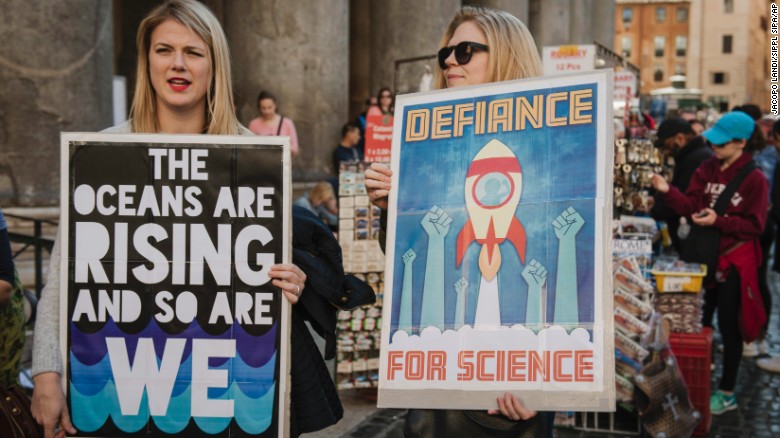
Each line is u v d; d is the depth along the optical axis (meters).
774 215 6.82
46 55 6.41
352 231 5.83
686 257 5.69
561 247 2.25
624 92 9.40
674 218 7.61
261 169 2.30
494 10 2.64
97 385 2.29
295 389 2.46
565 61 10.07
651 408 4.68
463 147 2.40
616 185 6.64
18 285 2.88
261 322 2.29
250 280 2.29
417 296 2.36
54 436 2.27
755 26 97.88
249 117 11.12
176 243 2.30
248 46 11.07
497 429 2.40
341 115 11.77
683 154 7.98
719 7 91.31
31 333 5.43
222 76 2.44
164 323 2.29
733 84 91.88
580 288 2.21
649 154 6.85
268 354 2.29
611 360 2.16
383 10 13.77
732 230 5.49
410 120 2.47
